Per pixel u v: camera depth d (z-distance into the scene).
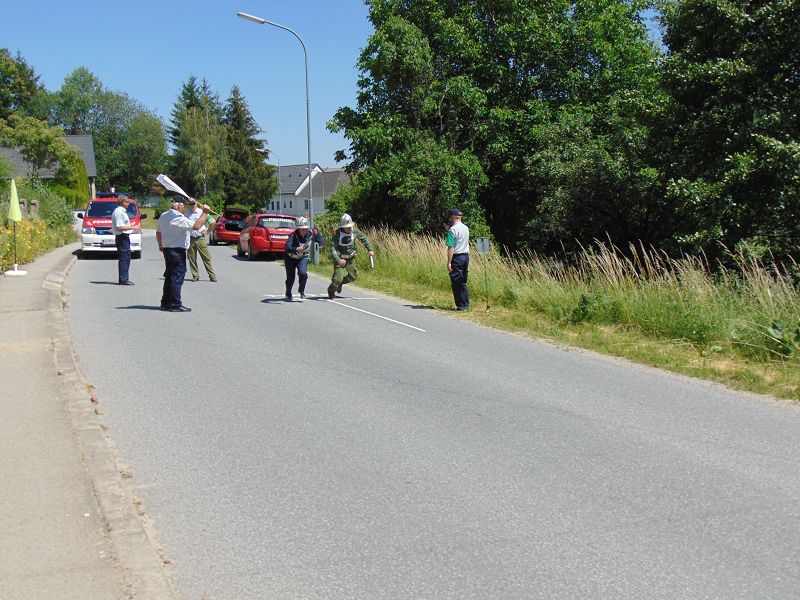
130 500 4.25
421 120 29.23
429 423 6.35
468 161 27.42
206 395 7.14
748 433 6.16
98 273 19.09
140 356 8.88
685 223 19.75
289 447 5.64
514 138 28.70
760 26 17.89
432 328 11.69
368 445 5.72
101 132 97.88
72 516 3.96
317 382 7.80
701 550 3.96
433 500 4.64
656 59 19.92
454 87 27.73
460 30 28.44
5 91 84.81
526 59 29.48
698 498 4.71
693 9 18.58
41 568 3.39
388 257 20.84
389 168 26.91
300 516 4.37
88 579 3.31
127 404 6.76
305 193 102.31
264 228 25.12
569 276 14.66
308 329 11.22
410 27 27.78
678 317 10.48
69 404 6.20
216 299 14.53
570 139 26.20
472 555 3.89
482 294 15.02
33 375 7.16
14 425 5.56
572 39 29.48
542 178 26.91
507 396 7.36
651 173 23.30
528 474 5.12
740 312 10.32
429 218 27.62
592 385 7.90
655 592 3.52
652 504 4.60
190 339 10.08
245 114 86.75
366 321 12.23
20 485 4.38
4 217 20.25
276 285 17.61
